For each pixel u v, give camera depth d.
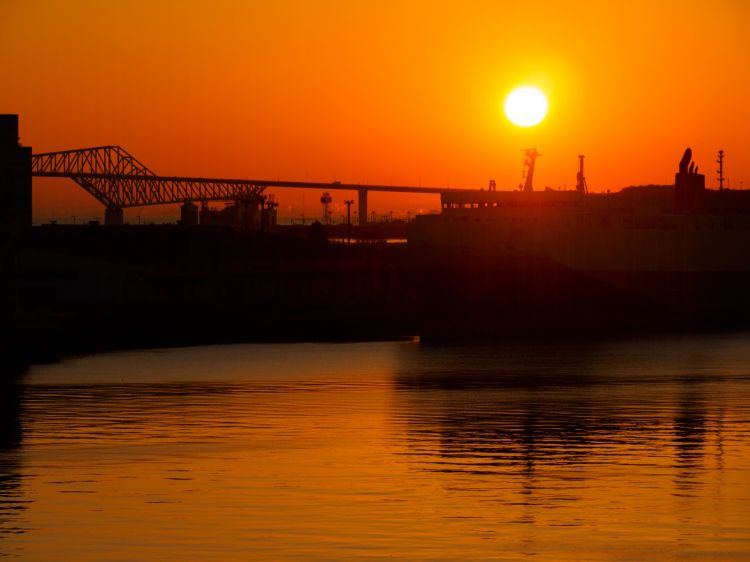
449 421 175.88
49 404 196.88
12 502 117.25
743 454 146.00
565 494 121.50
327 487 124.69
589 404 199.12
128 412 186.00
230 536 104.06
